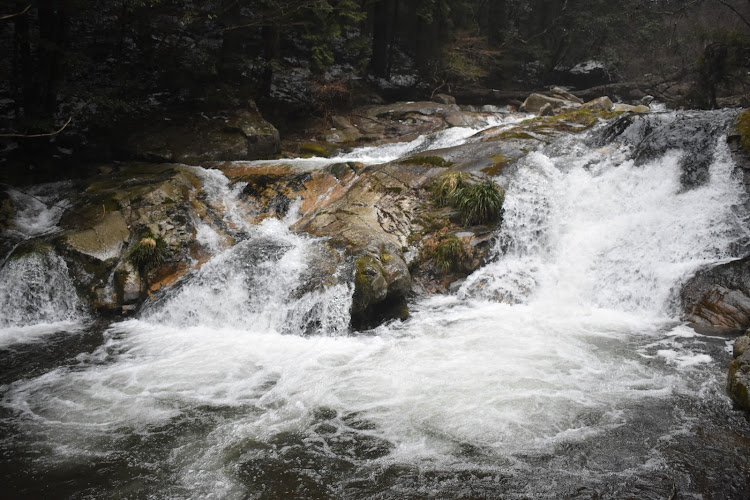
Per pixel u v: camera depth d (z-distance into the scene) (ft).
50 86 52.19
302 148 64.95
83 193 45.39
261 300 35.06
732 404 23.07
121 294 37.32
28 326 35.42
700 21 88.74
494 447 20.88
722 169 38.42
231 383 26.91
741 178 37.32
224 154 57.47
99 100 51.47
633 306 34.22
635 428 21.66
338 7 69.62
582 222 40.04
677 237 35.88
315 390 25.88
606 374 26.09
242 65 73.20
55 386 26.81
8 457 21.04
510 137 49.90
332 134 70.44
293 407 24.41
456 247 38.19
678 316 32.24
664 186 39.73
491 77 104.88
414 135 70.74
